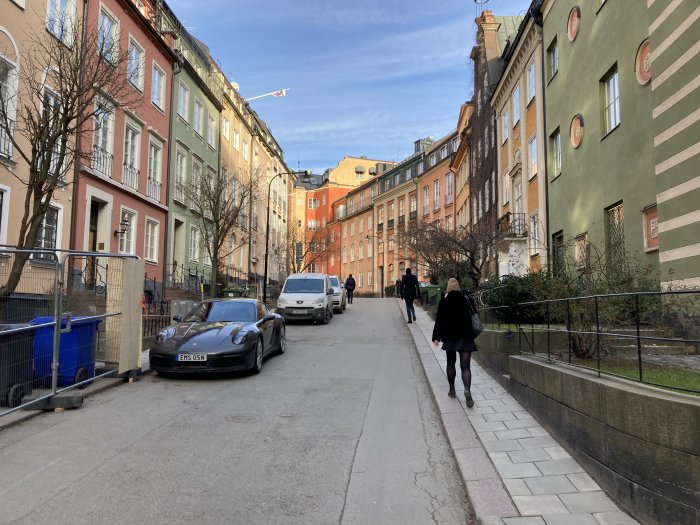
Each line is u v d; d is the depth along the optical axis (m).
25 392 6.71
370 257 63.78
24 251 6.81
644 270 9.23
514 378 7.34
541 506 3.98
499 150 25.22
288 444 5.67
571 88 15.12
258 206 40.00
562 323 6.20
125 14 18.92
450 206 46.38
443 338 7.30
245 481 4.62
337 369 10.36
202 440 5.74
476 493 4.23
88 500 4.14
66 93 9.85
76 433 5.91
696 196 8.12
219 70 32.03
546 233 17.31
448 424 6.22
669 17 8.75
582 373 4.99
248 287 30.58
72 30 11.87
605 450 4.19
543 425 5.91
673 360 4.28
